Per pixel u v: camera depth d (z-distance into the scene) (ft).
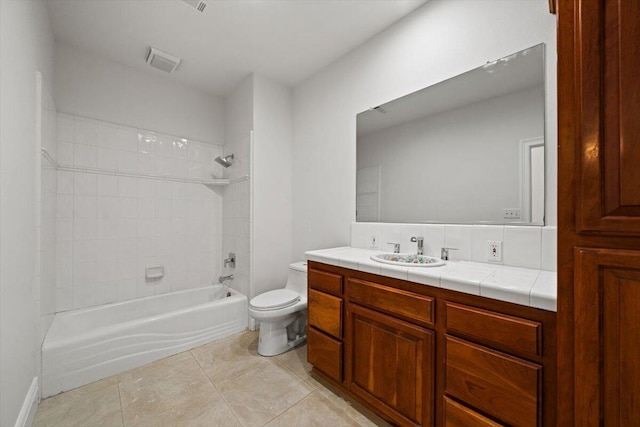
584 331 2.35
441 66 5.44
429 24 5.64
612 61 2.17
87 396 5.11
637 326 2.13
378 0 5.61
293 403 4.92
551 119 4.16
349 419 4.54
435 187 5.54
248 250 8.39
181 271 9.09
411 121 5.94
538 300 2.83
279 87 8.99
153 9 5.84
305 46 7.13
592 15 2.24
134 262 8.16
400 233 6.01
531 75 4.35
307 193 8.63
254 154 8.40
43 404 4.88
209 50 7.32
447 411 3.53
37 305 4.90
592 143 2.27
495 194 4.73
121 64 7.93
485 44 4.85
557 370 2.53
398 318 4.16
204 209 9.65
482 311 3.28
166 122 8.80
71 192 7.13
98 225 7.56
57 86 6.89
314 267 5.74
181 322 6.90
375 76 6.68
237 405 4.87
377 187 6.60
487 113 4.83
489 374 3.17
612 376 2.23
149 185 8.47
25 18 4.23
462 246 5.03
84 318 7.02
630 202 2.12
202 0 5.62
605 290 2.26
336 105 7.68
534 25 4.32
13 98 3.76
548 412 2.81
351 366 4.86
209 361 6.40
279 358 6.55
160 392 5.24
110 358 5.80
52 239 6.35
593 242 2.31
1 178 3.36
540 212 4.25
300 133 8.94
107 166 7.71
